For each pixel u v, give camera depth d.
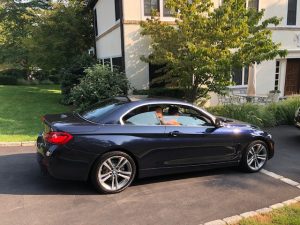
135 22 12.96
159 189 5.57
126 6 12.79
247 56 10.12
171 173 5.88
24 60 30.39
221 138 6.20
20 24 30.58
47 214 4.55
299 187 5.87
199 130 5.99
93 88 11.73
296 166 7.13
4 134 9.13
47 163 5.04
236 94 14.80
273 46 10.15
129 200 5.09
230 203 5.09
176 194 5.38
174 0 10.62
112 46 15.15
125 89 12.50
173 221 4.45
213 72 10.04
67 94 15.76
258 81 15.95
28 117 12.04
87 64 16.64
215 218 4.55
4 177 5.92
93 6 19.52
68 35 20.08
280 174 6.58
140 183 5.82
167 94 13.02
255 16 10.93
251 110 11.55
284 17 16.02
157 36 11.51
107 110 5.55
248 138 6.52
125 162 5.35
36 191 5.32
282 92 17.00
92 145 5.08
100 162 5.14
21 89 22.88
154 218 4.52
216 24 10.16
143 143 5.44
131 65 13.15
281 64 16.72
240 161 6.55
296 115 9.77
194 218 4.55
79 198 5.09
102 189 5.21
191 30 10.40
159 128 5.61
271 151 6.96
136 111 5.54
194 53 9.84
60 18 19.75
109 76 12.29
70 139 4.98
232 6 10.38
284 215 4.58
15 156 7.22
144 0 13.00
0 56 30.80
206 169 6.26
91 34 21.03
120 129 5.30
